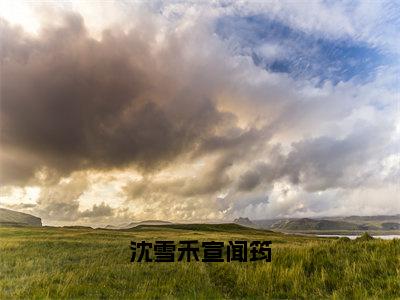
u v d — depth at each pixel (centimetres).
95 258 2069
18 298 1001
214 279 1344
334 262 1294
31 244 2783
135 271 1509
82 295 1052
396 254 1207
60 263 1870
